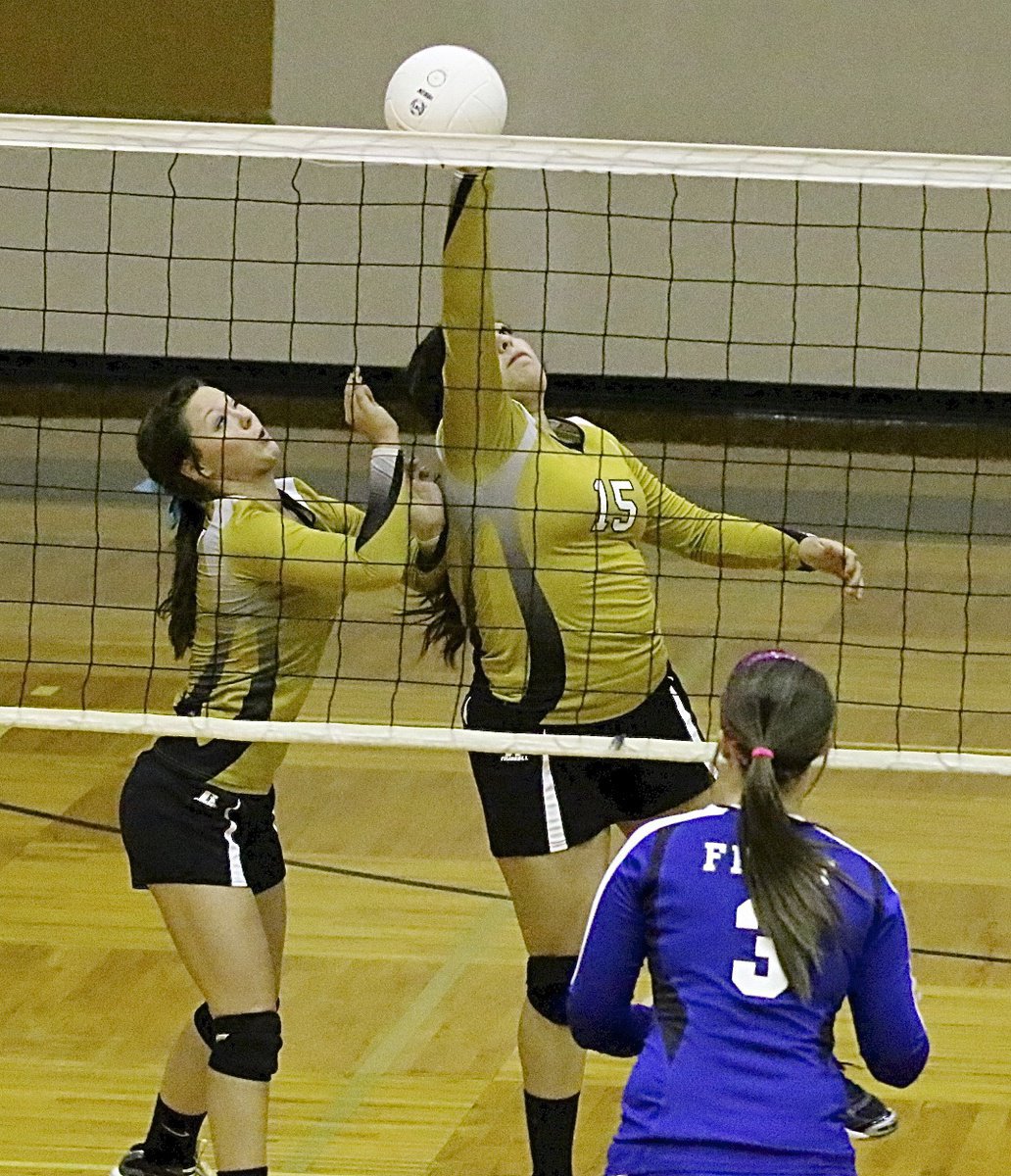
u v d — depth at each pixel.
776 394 39.41
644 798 11.66
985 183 10.94
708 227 38.62
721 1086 8.27
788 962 8.36
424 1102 13.34
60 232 39.69
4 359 40.34
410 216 38.97
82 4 38.66
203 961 10.68
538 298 39.03
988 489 34.34
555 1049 11.39
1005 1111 13.27
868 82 38.28
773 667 9.01
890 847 18.61
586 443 12.07
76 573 27.97
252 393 39.78
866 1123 12.53
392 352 39.72
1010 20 37.69
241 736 10.88
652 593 12.33
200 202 39.31
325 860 18.02
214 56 38.88
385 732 11.02
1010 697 23.09
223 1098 10.48
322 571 10.95
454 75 11.43
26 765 20.48
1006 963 15.91
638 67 38.66
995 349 38.62
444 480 11.60
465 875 17.75
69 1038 14.23
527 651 11.54
